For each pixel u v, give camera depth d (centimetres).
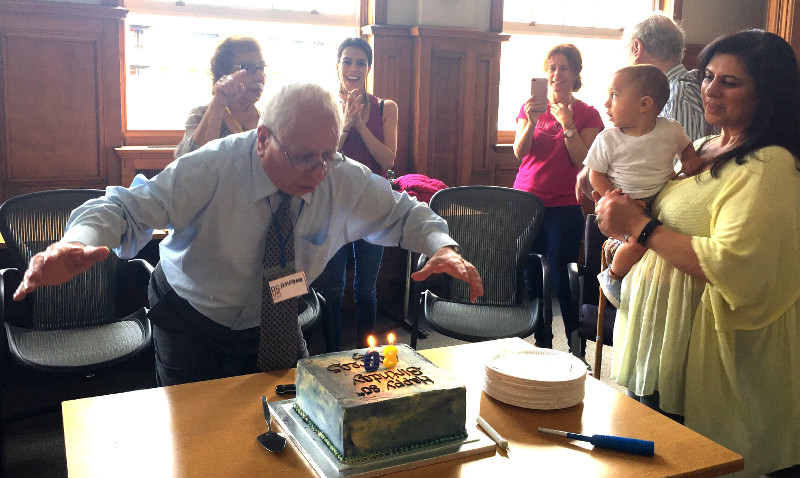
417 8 462
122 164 403
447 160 488
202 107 270
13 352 248
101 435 135
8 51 369
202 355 182
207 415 145
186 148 258
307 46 457
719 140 193
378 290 456
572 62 332
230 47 262
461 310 307
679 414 183
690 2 537
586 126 341
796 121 166
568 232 343
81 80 390
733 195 167
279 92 153
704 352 176
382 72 458
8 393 319
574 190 343
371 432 125
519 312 306
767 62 165
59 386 329
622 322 200
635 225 179
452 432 135
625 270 189
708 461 131
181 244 175
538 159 348
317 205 173
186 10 417
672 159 193
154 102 423
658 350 184
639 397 200
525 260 313
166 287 183
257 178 162
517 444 136
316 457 125
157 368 192
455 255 168
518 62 528
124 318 293
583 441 137
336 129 153
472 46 477
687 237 171
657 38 257
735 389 174
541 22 523
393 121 330
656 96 193
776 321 175
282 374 167
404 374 141
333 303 326
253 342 183
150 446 131
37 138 384
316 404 136
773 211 162
